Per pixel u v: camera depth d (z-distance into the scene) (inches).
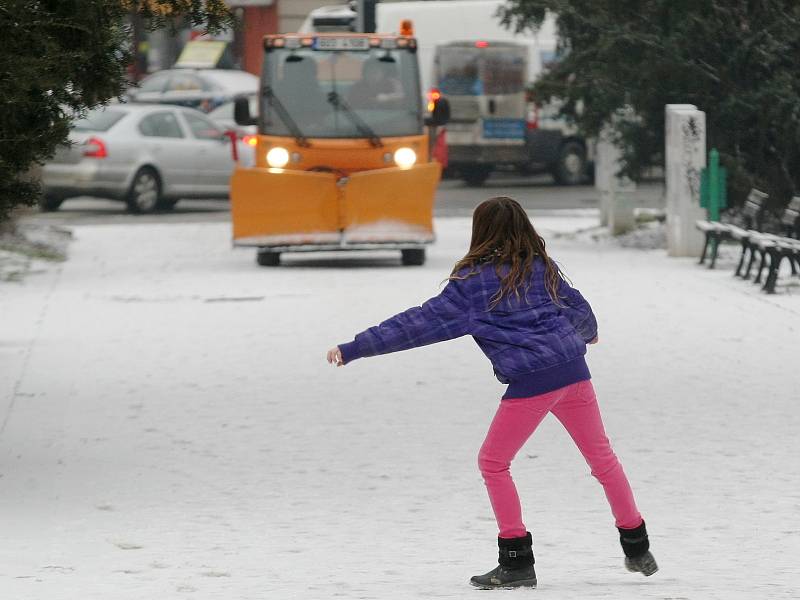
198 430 1098.1
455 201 3400.6
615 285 1859.0
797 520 808.3
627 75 2251.5
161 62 4485.7
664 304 1689.2
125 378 1306.6
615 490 660.1
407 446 1036.5
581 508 858.8
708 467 951.0
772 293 1758.1
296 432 1086.4
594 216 3014.3
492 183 3973.9
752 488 891.4
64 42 907.4
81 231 2711.6
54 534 803.4
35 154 933.2
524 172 4104.3
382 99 2154.3
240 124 2170.3
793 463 955.3
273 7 4635.8
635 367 1312.7
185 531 809.5
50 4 898.1
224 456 1014.4
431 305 637.9
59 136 927.0
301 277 2016.5
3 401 1211.2
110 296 1843.0
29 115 924.0
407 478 944.3
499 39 3641.7
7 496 908.0
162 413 1159.0
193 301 1786.4
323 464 986.7
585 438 655.1
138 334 1544.0
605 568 701.9
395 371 1328.7
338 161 2133.4
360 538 789.2
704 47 2251.5
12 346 1482.5
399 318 635.5
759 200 2017.7
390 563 717.9
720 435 1044.5
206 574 688.4
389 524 825.5
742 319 1572.3
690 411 1127.6
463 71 3656.5
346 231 2096.5
